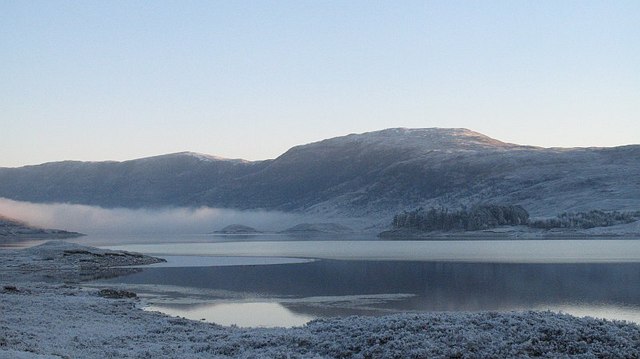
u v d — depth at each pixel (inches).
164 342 1339.8
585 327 1119.6
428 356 1028.5
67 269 3932.1
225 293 2642.7
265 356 1116.5
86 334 1374.3
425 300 2388.0
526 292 2603.3
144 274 3607.3
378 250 6382.9
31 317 1555.1
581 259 4453.7
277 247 7554.1
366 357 1079.0
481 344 1063.0
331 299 2436.0
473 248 6535.4
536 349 1037.2
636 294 2497.5
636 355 1014.4
